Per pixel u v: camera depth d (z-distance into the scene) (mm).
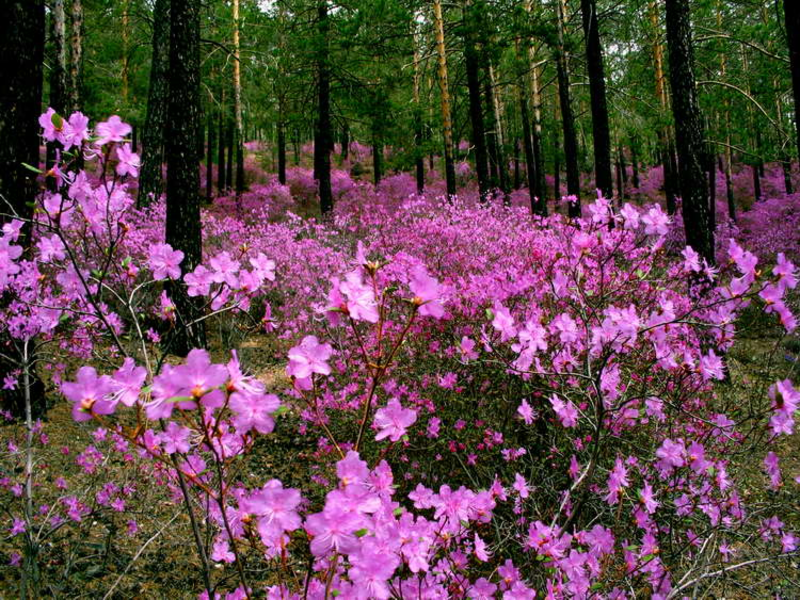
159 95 9383
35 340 3605
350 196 14195
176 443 1279
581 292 2318
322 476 3336
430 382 3410
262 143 24328
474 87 10672
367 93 12094
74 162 1396
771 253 12672
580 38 11906
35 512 2568
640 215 2201
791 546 2193
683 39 5961
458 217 5652
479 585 1496
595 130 8578
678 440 2227
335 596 1015
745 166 22875
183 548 2689
